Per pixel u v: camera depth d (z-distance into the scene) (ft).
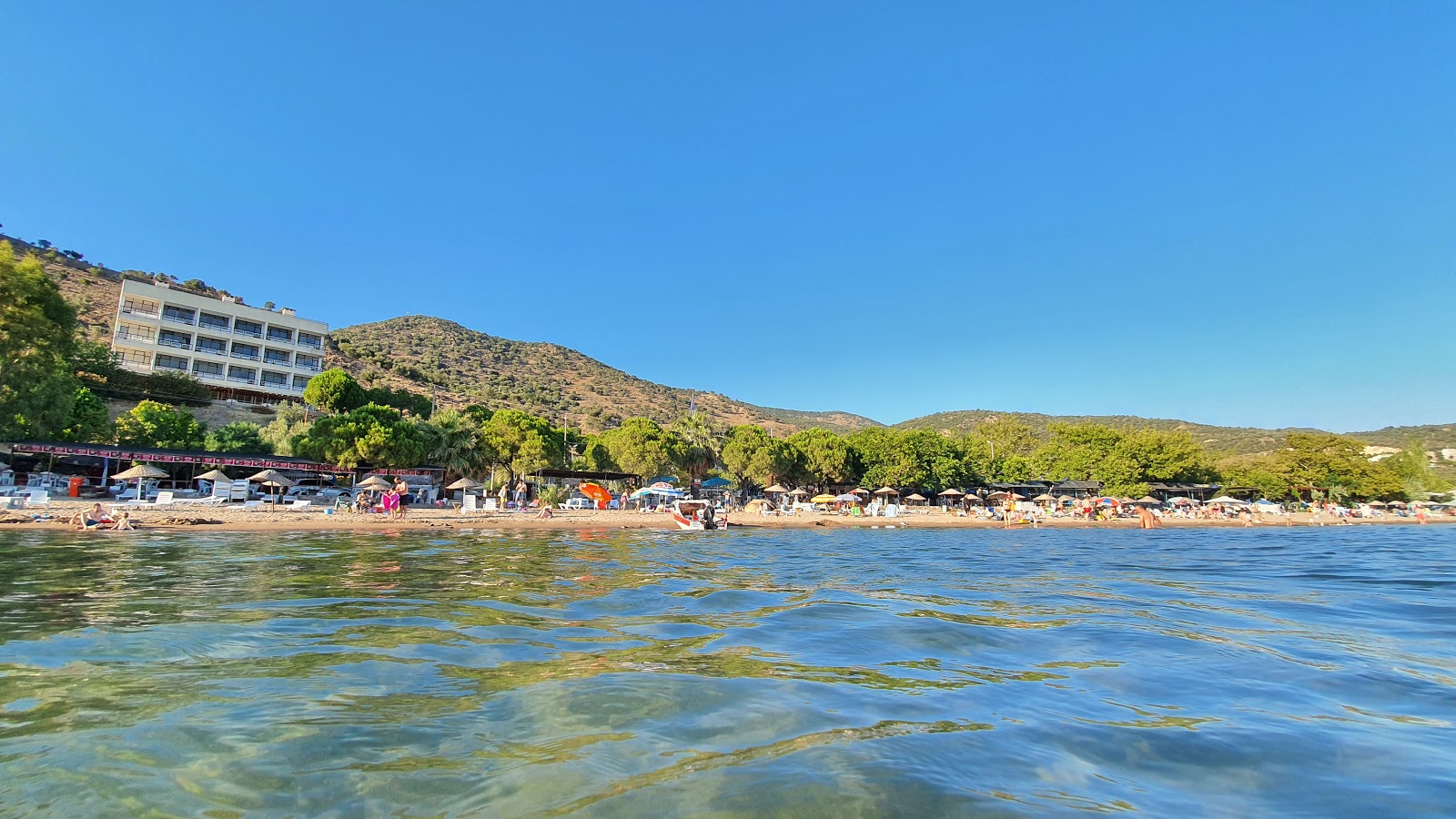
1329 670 23.38
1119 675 22.39
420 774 13.71
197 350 250.57
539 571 49.14
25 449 120.57
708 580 46.96
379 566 49.98
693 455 234.58
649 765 14.23
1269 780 14.12
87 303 287.69
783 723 16.94
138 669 20.93
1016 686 20.84
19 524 76.74
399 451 153.99
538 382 547.49
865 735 16.20
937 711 18.22
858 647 25.89
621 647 25.12
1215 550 90.33
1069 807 12.68
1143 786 13.74
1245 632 30.35
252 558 53.16
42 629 26.04
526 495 180.86
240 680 19.97
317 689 19.21
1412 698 20.17
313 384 232.12
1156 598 41.42
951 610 35.50
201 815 11.91
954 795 13.04
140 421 164.45
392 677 20.52
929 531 140.77
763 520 164.14
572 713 17.53
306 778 13.43
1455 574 57.36
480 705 18.03
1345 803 13.11
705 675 21.29
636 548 76.23
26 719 16.49
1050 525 177.27
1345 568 63.21
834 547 87.56
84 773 13.55
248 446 175.94
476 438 180.24
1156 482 255.70
